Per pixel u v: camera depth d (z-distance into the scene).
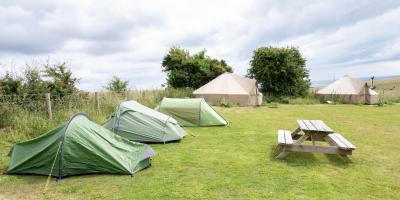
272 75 26.34
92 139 5.76
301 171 5.79
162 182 5.19
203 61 26.55
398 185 5.08
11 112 9.05
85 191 4.82
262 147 7.84
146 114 8.70
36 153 5.61
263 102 22.41
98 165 5.64
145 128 8.46
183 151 7.45
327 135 6.79
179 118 11.39
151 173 5.70
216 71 26.45
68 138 5.59
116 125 8.46
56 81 12.12
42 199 4.54
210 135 9.60
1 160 6.46
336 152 6.27
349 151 6.20
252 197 4.54
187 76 25.55
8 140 7.91
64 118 9.73
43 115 9.66
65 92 12.16
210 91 20.66
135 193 4.70
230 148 7.75
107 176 5.54
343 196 4.60
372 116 15.02
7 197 4.63
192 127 11.20
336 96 24.53
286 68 25.91
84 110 11.02
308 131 6.60
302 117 14.49
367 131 10.42
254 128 11.02
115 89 18.45
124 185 5.06
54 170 5.49
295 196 4.57
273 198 4.50
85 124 5.98
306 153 7.15
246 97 19.94
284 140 6.53
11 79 10.61
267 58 26.31
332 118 14.20
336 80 26.73
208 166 6.14
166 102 11.69
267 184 5.09
